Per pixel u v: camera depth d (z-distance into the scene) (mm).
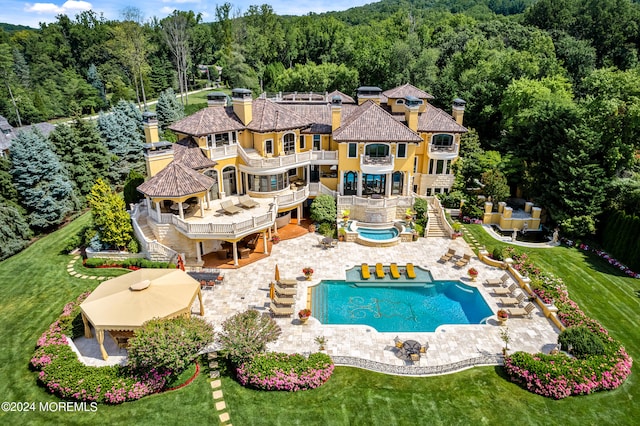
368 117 42531
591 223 37188
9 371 24266
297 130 41875
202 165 37219
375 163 41406
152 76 113938
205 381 23312
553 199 40906
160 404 21781
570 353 24938
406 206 42375
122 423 20688
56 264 36000
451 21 106938
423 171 46406
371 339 26297
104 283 27125
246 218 36031
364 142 41031
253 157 39656
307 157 42312
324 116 45844
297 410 21375
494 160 45875
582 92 64750
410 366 23797
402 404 21656
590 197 38125
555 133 41562
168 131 64875
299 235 40469
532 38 74938
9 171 41875
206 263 35219
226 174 40344
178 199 33188
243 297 30562
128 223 35781
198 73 132125
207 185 34781
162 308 24484
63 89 102562
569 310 28328
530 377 22531
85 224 44188
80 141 50062
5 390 22922
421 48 78750
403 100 47000
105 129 55406
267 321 24672
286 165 40406
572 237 39031
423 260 36062
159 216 34281
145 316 23844
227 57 120250
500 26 91000
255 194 40875
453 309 29750
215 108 40719
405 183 43438
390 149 41875
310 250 37688
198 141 38312
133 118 61312
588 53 70938
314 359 23797
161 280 26656
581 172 38062
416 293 31625
